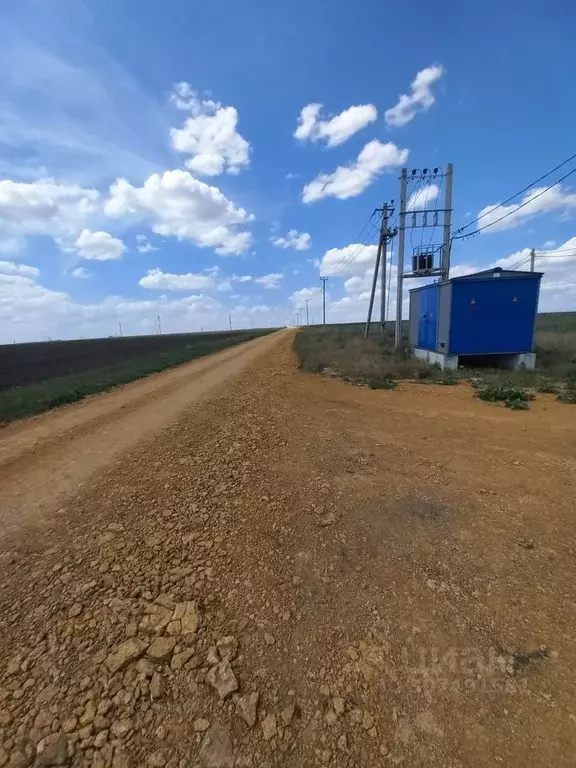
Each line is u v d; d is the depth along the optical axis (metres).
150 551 3.18
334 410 7.81
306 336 40.03
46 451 6.04
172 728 1.82
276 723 1.84
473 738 1.77
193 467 4.89
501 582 2.73
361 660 2.17
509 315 12.95
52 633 2.37
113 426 7.32
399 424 6.74
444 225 18.50
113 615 2.49
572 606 2.50
